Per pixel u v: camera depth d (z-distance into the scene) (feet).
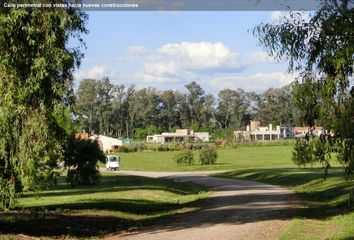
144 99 592.60
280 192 105.60
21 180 43.09
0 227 50.78
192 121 619.26
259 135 516.32
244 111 597.93
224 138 477.36
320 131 38.86
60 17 42.32
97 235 50.78
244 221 57.88
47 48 42.24
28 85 42.01
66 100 44.60
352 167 37.11
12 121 42.65
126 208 73.20
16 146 42.98
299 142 41.19
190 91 620.49
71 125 45.50
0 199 44.50
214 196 97.91
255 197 92.84
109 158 229.25
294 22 37.60
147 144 394.73
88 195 95.50
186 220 60.90
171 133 526.98
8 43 41.63
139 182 136.77
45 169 44.98
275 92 572.92
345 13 34.78
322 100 36.76
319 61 36.52
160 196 100.83
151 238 46.39
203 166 230.68
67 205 74.13
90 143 124.47
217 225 54.80
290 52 37.52
